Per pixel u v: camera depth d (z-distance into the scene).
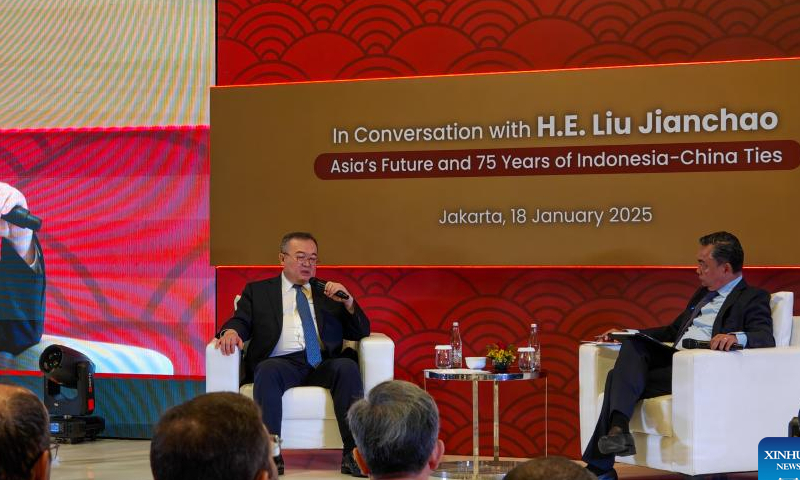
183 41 5.93
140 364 5.99
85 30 6.05
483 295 5.59
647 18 5.39
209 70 5.91
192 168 5.92
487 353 5.48
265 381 4.85
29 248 6.10
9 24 6.12
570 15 5.48
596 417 4.75
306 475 4.94
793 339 4.71
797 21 5.25
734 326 4.61
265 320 5.17
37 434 1.51
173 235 5.94
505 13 5.54
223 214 5.77
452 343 5.30
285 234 5.71
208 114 5.91
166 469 1.33
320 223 5.67
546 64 5.50
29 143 6.10
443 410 5.66
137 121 5.99
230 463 1.33
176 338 5.95
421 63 5.64
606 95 5.37
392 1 5.66
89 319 6.04
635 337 4.58
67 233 6.06
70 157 6.05
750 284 5.32
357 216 5.63
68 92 6.06
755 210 5.22
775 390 4.33
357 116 5.64
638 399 4.51
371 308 5.72
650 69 5.32
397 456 1.77
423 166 5.56
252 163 5.75
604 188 5.38
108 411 6.02
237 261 5.76
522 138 5.46
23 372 6.09
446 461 5.42
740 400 4.27
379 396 1.82
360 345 5.08
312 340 5.11
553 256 5.43
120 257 6.00
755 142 5.22
